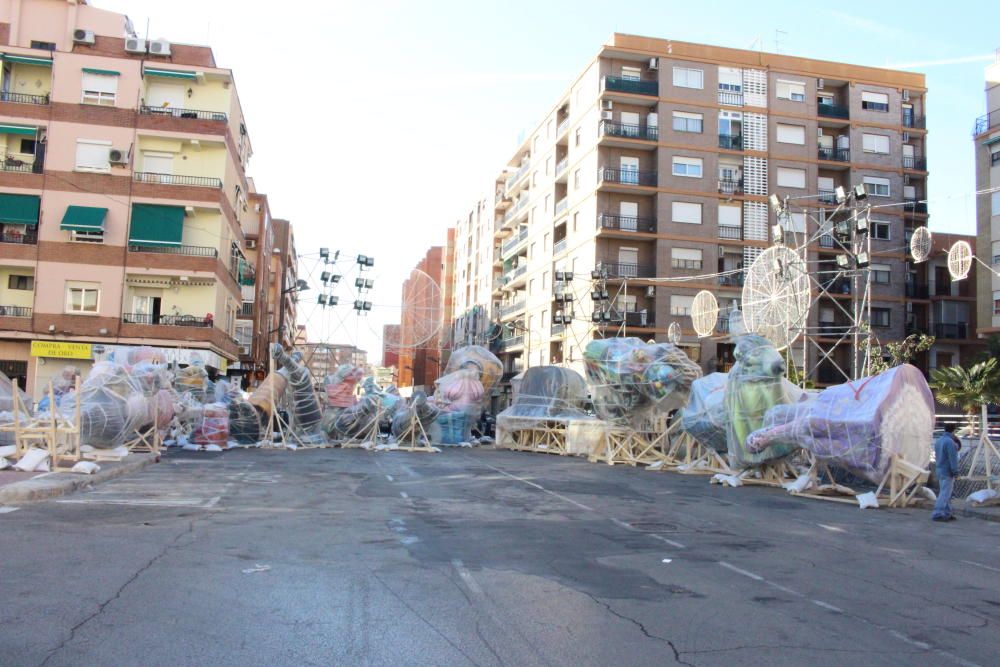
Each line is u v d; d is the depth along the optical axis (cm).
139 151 3606
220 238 3672
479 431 3650
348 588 675
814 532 1094
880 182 4938
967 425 2298
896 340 4819
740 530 1086
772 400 1777
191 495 1282
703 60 4791
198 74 3700
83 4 3806
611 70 4778
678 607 641
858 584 755
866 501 1396
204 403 2691
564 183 5512
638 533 1029
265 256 5694
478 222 8075
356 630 552
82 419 1680
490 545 903
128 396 1800
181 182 3644
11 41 3684
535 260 5928
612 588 702
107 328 3462
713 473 2017
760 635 566
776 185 4794
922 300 4888
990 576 817
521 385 3234
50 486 1208
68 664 463
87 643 503
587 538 974
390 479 1684
